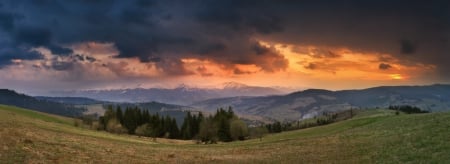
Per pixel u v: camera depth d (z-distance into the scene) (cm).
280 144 7819
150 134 16788
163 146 8000
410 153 3691
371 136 6331
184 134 18212
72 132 8731
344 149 5278
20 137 4259
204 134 14962
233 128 14862
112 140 7812
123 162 3866
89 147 4775
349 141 6328
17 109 14750
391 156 3775
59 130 8469
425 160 3222
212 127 15050
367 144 5334
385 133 6225
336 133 8806
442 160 3069
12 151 3384
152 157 4669
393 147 4366
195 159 4816
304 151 5769
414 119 7094
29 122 9000
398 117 8781
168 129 18425
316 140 7612
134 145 6906
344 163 3844
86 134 9081
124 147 5816
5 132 4369
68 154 3819
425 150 3666
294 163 4256
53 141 4659
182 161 4484
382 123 8306
